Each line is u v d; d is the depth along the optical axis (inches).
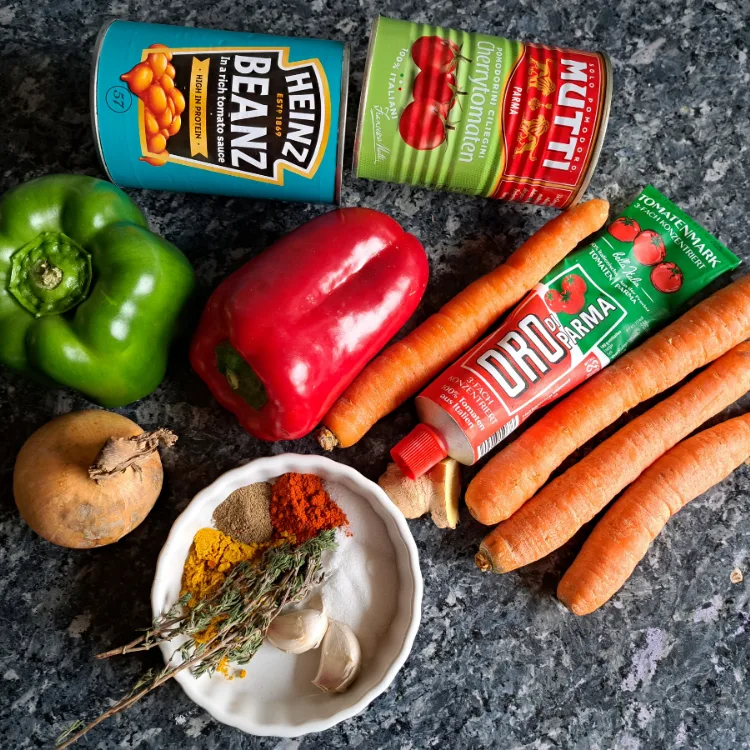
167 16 17.0
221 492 16.0
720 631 17.8
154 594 15.3
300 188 15.6
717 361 17.3
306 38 15.1
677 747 17.6
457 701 17.4
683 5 17.6
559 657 17.5
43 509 14.9
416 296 16.1
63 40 16.9
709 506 17.8
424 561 17.3
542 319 16.6
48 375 15.1
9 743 16.6
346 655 15.8
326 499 16.5
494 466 16.6
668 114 17.7
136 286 14.6
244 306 14.8
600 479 16.7
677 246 16.8
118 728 16.8
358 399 16.5
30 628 16.7
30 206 14.6
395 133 15.3
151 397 17.0
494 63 15.0
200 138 14.9
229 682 16.1
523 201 16.4
